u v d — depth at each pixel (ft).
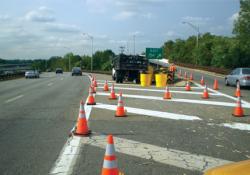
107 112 49.11
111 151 18.57
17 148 29.60
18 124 40.45
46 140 32.35
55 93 81.61
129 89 89.92
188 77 156.76
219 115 46.98
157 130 36.88
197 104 58.44
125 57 122.11
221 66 264.52
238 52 256.32
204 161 26.00
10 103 61.72
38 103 61.11
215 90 88.48
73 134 34.32
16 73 222.69
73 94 78.23
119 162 25.61
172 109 52.19
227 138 33.60
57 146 30.17
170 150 28.96
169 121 42.29
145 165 24.94
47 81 149.18
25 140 32.40
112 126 38.91
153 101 62.34
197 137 33.83
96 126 38.86
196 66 260.42
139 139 32.76
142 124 40.27
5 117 45.52
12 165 25.05
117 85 108.37
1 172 23.57
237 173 11.12
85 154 27.66
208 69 223.51
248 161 12.29
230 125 40.06
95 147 29.76
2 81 163.02
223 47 267.18
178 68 273.33
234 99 66.90
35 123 41.01
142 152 28.30
